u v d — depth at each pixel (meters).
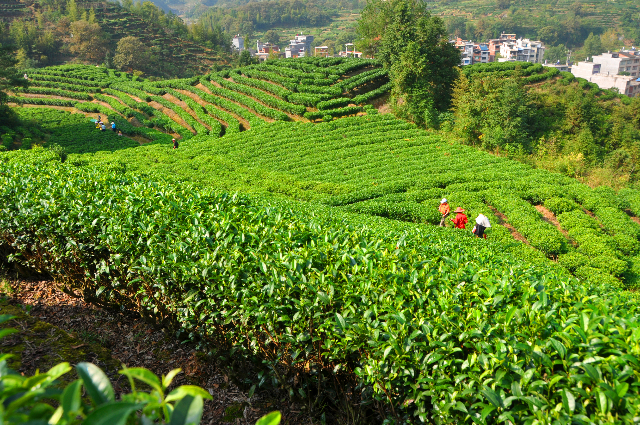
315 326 4.57
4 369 2.01
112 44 130.38
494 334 3.58
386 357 3.98
